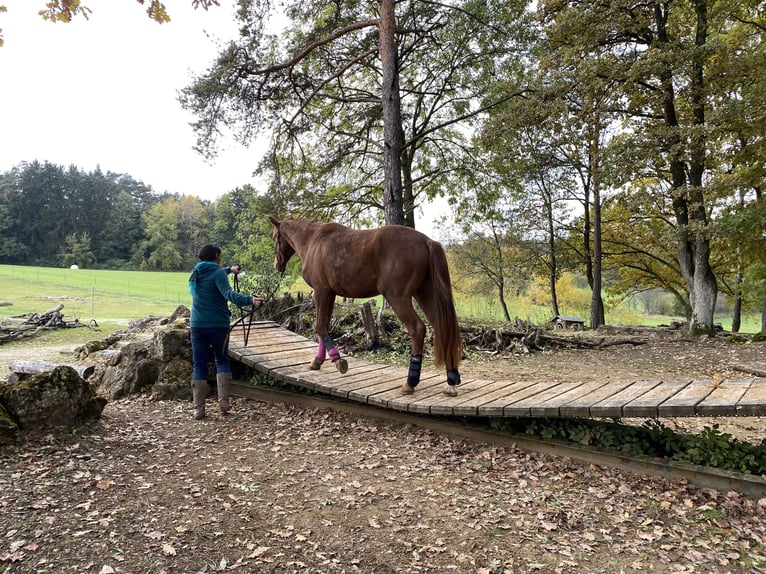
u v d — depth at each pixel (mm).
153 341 6172
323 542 2691
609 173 12734
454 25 12586
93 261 74875
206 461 3850
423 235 4535
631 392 3906
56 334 14312
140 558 2426
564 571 2484
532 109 12484
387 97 10594
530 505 3203
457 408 4082
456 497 3301
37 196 75938
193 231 82562
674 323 14367
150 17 3059
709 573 2475
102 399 4578
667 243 14305
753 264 15688
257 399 5801
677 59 11398
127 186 105125
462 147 15617
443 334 4410
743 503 3119
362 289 4750
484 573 2438
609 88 12484
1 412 3770
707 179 14648
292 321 10406
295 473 3668
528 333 11031
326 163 14430
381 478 3609
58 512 2791
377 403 4527
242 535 2721
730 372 7898
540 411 3754
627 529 2912
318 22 12305
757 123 11234
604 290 23547
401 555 2596
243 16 10727
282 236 5832
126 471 3504
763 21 13836
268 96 11648
